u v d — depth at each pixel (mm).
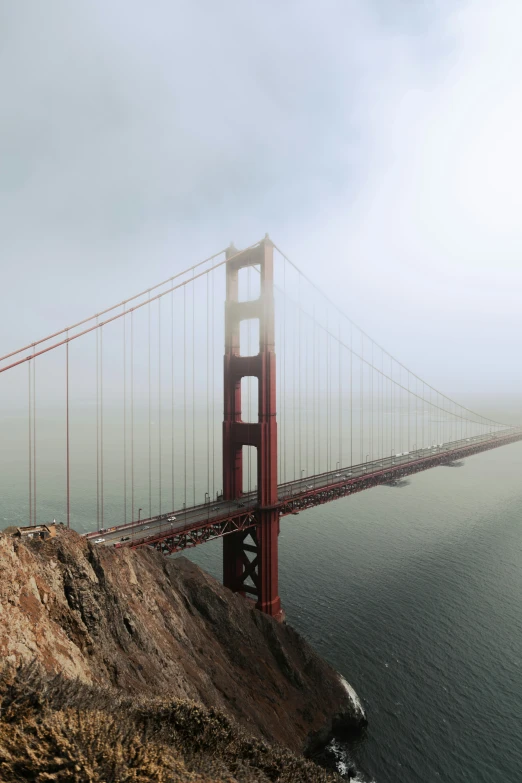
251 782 10961
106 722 9906
